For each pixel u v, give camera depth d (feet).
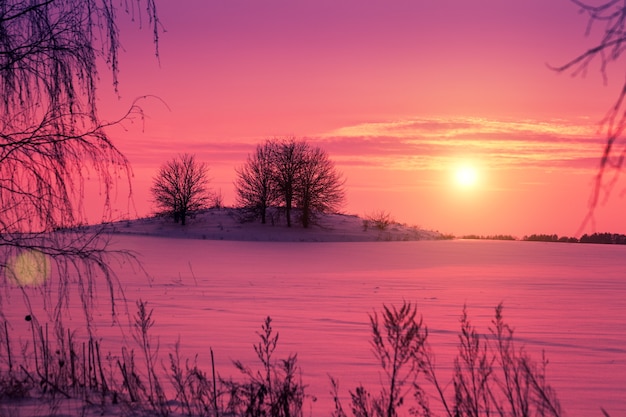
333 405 28.53
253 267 136.26
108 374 33.65
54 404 25.35
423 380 34.63
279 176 288.10
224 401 27.78
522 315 66.90
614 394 32.35
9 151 23.77
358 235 277.03
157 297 78.59
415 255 182.29
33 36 24.20
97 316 59.62
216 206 327.88
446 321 60.49
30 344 41.39
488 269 137.69
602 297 85.97
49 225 24.06
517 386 21.16
